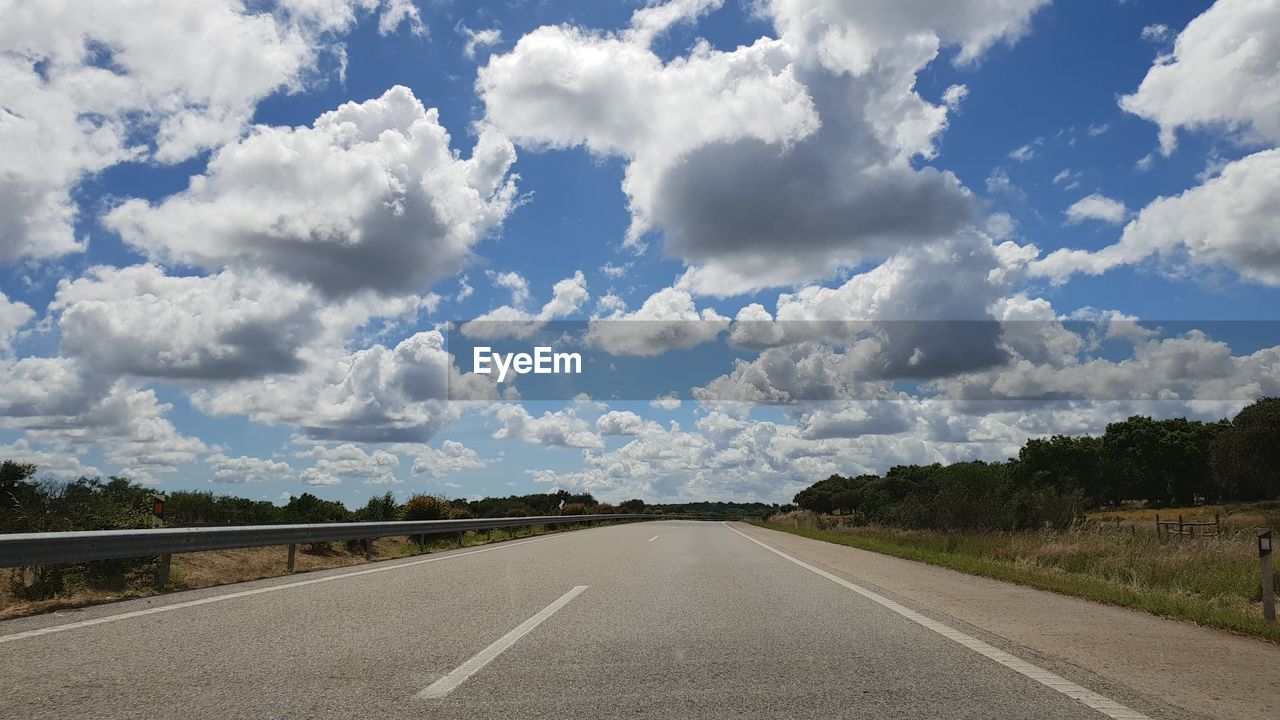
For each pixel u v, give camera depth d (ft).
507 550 67.97
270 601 32.01
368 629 25.21
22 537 29.22
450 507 109.29
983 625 27.04
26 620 26.84
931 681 18.21
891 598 34.35
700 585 39.06
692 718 15.08
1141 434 342.03
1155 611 30.78
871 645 22.80
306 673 18.83
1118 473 334.85
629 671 19.17
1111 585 39.17
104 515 50.67
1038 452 332.60
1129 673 19.47
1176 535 75.92
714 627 25.98
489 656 20.92
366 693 16.93
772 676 18.67
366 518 97.81
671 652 21.61
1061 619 28.84
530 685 17.70
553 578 42.06
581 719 15.01
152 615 28.04
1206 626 27.78
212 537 41.60
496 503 259.60
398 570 47.06
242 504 99.60
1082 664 20.49
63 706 15.76
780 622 27.14
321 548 75.36
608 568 48.65
